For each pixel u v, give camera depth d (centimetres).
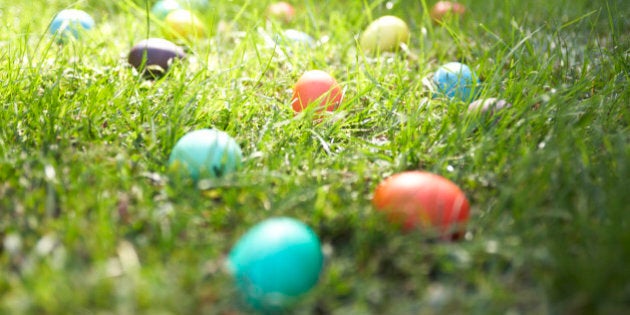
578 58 105
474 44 115
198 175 79
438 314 68
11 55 102
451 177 81
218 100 93
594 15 121
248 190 78
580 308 68
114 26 119
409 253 72
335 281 70
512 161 81
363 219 75
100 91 92
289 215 75
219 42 112
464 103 92
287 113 93
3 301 68
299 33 113
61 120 87
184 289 69
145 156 83
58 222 73
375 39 112
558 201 76
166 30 114
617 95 93
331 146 87
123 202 77
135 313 67
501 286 70
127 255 71
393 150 86
